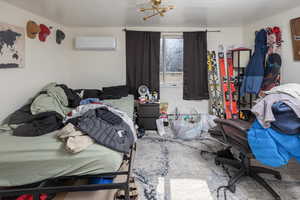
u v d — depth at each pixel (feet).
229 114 11.01
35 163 4.24
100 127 4.65
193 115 11.81
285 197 5.15
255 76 9.63
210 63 11.71
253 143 4.83
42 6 7.57
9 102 7.15
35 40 8.59
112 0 7.06
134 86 11.79
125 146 4.69
